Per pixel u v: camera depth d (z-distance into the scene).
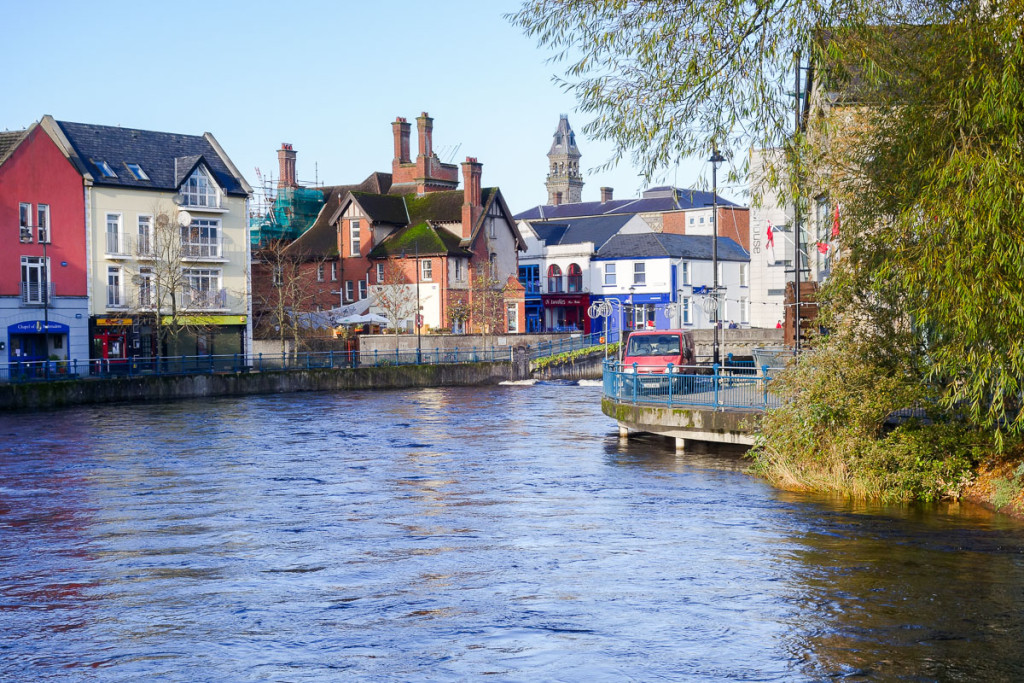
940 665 10.41
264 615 12.53
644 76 16.73
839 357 20.73
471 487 22.62
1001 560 14.59
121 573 14.82
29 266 55.34
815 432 21.17
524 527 17.88
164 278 57.59
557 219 101.94
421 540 16.89
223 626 12.09
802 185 17.36
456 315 77.62
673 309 85.75
